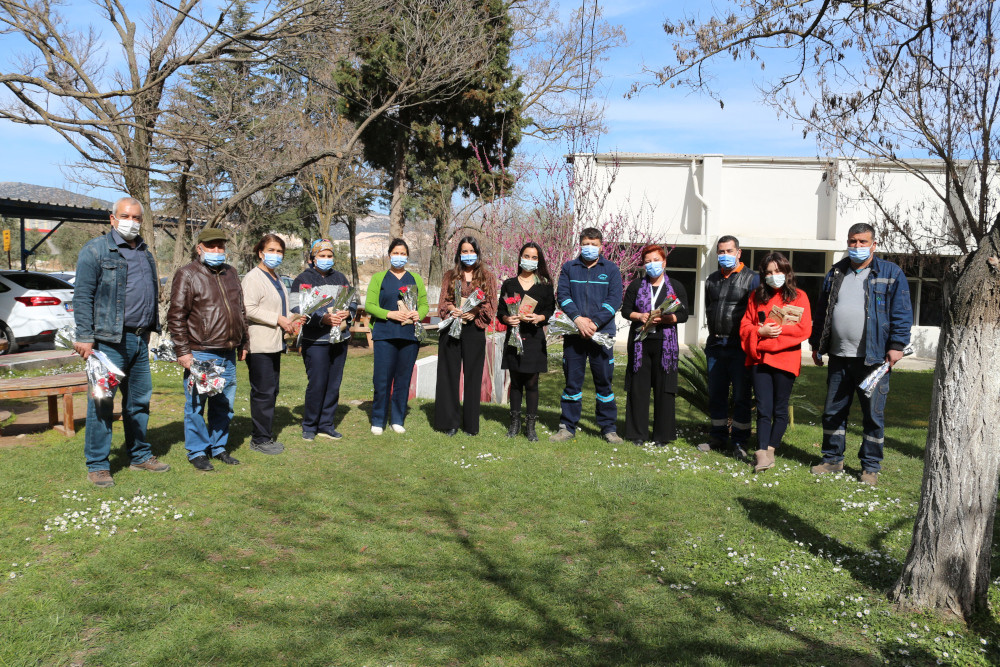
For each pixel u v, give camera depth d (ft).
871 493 17.56
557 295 22.67
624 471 18.99
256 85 41.93
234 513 15.35
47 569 12.26
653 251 21.66
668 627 10.87
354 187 87.45
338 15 38.73
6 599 11.10
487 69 62.49
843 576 12.72
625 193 63.26
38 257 162.61
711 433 22.17
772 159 62.39
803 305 19.60
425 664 9.68
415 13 49.75
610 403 22.67
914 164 57.21
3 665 9.32
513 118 69.87
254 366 20.20
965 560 11.05
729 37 20.92
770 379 19.66
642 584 12.39
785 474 19.13
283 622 10.68
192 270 18.03
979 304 10.83
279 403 28.50
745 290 21.03
